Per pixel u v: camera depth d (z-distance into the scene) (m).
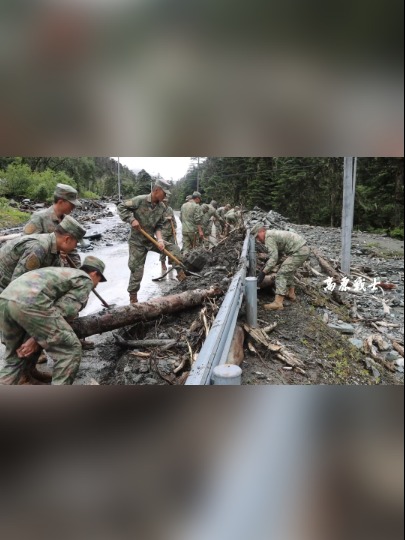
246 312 4.07
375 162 12.77
